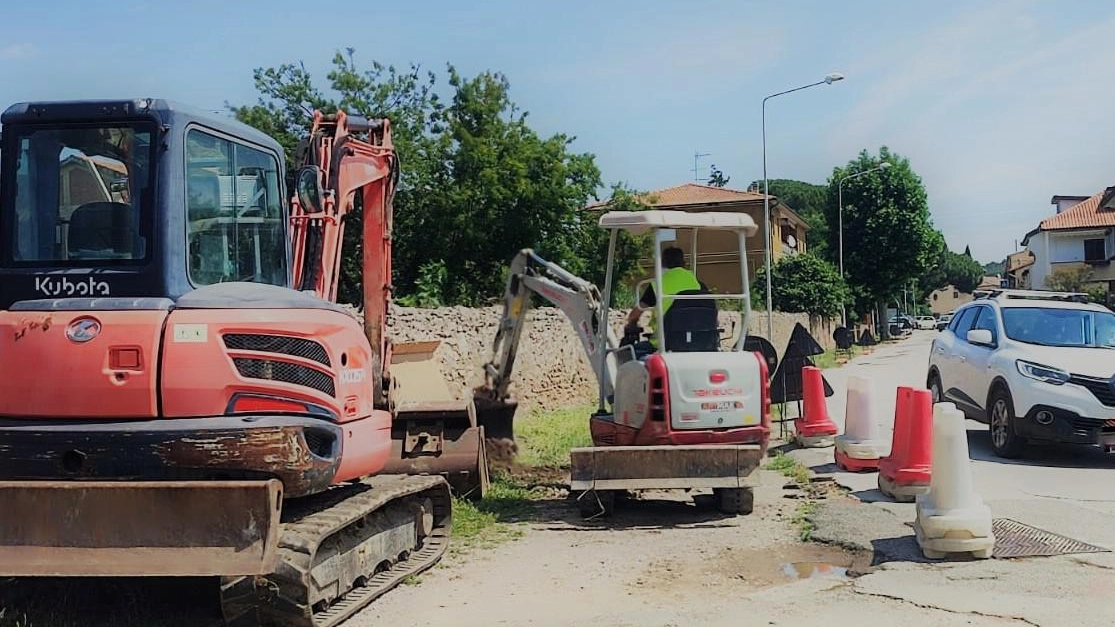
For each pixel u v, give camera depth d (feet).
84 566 17.98
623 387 31.96
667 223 31.24
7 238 19.90
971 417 42.78
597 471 29.60
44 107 19.72
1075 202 258.98
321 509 21.56
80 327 18.88
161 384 18.75
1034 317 42.32
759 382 30.94
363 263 29.84
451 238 89.15
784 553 26.08
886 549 25.27
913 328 292.81
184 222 19.79
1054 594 20.80
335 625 20.11
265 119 88.63
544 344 67.15
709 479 29.66
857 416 37.63
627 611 20.94
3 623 20.18
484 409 40.81
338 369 21.01
